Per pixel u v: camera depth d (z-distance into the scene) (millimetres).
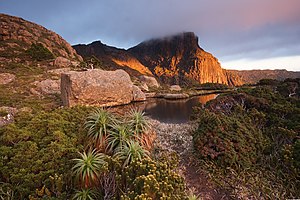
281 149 4754
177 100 16812
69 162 3283
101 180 2943
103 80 12141
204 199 3619
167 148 5488
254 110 6676
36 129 4000
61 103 11125
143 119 4559
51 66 24047
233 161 4344
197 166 4691
